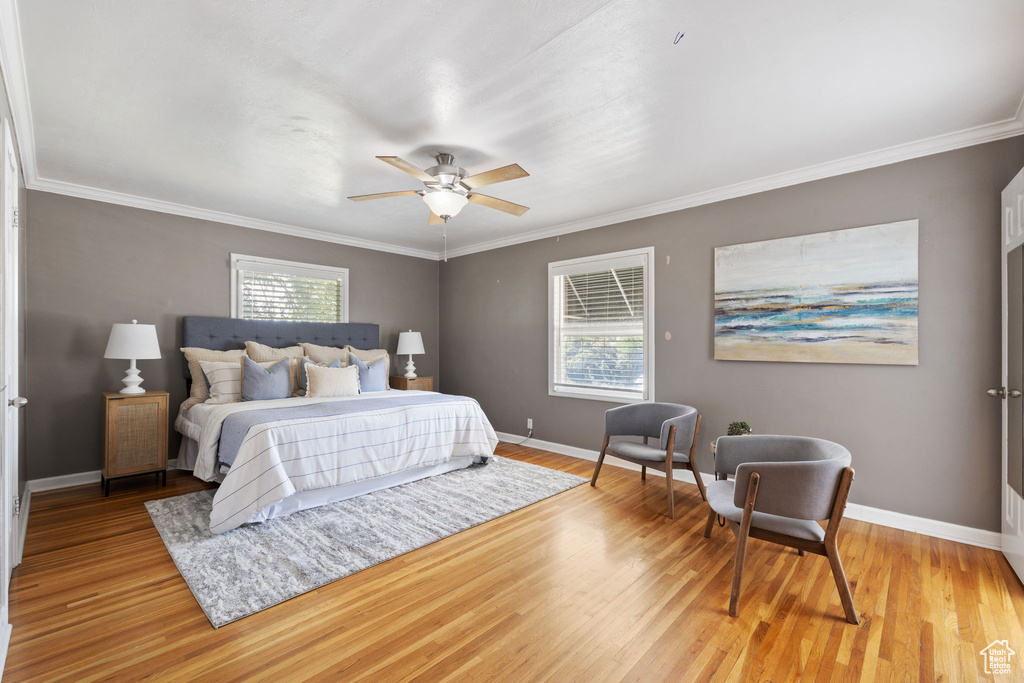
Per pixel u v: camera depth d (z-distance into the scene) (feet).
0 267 5.53
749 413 11.60
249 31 5.92
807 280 10.61
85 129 8.63
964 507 8.93
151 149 9.55
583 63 6.60
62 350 11.93
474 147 9.43
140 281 13.12
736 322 11.72
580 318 15.46
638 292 13.91
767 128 8.61
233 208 13.82
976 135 8.63
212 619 6.23
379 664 5.44
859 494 10.06
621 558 8.16
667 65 6.64
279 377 13.47
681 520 9.96
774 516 7.02
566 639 5.93
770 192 11.25
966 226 8.83
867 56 6.41
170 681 5.12
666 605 6.72
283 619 6.31
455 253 19.67
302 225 15.78
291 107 7.82
